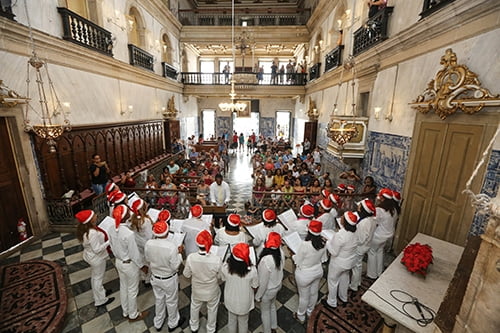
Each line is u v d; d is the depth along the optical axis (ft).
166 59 43.39
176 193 19.89
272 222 11.54
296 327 10.73
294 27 44.68
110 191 15.90
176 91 46.03
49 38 17.04
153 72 34.83
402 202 15.69
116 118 26.91
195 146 47.67
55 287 12.30
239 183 34.01
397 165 16.38
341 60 27.61
